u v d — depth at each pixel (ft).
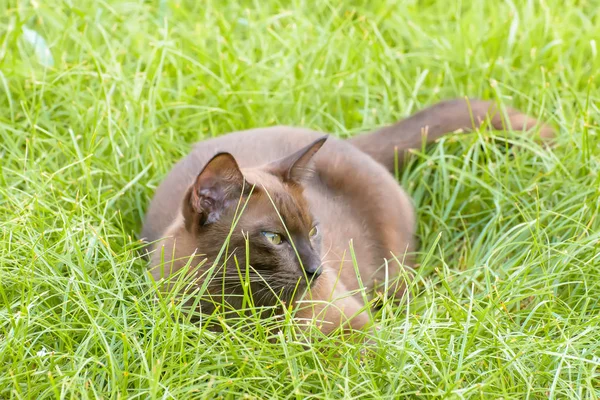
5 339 28.86
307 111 45.14
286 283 30.12
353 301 32.86
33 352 29.48
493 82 42.34
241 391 28.19
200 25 48.42
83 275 31.45
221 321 28.73
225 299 30.68
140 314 29.19
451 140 41.81
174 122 42.98
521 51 47.62
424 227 40.22
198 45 47.16
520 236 37.29
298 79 46.03
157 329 28.76
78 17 48.44
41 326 30.37
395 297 37.50
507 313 31.58
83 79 44.50
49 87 42.55
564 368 29.30
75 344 30.07
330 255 34.83
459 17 49.98
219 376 27.58
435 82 46.75
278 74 45.27
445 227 39.32
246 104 43.83
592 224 36.73
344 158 38.37
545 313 31.91
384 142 41.60
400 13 50.39
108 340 29.94
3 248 32.53
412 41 48.85
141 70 46.47
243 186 29.96
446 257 38.81
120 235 35.88
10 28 45.73
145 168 39.22
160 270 31.27
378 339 28.99
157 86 43.06
